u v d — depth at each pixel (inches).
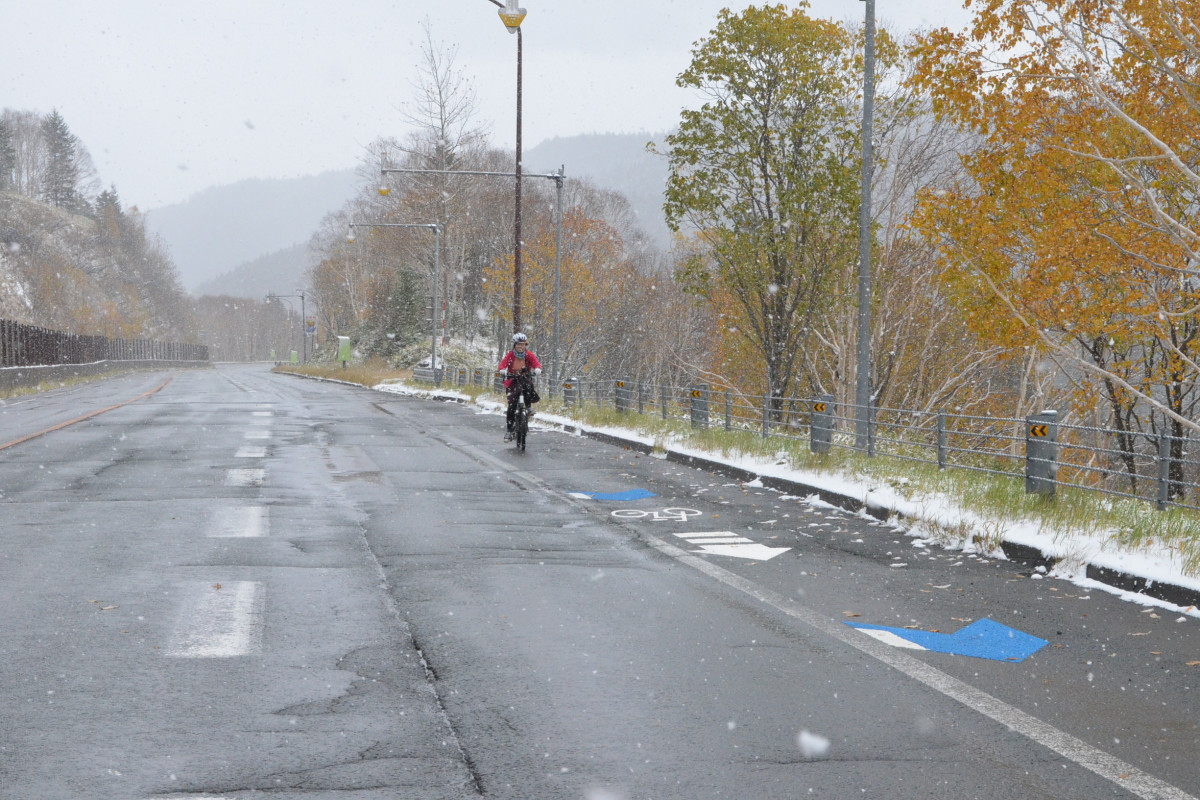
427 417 1235.2
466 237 3750.0
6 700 211.9
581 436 1008.2
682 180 1188.5
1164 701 220.1
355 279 4921.3
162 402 1485.0
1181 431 973.8
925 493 508.4
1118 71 730.2
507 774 176.2
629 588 328.8
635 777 175.5
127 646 253.0
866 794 169.5
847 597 319.6
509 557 378.9
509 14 1138.7
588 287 2819.9
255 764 179.3
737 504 534.9
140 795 166.1
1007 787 173.2
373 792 168.2
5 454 725.3
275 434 932.6
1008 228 855.1
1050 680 234.5
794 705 214.8
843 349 1360.7
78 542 394.3
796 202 1144.8
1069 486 479.8
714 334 2635.3
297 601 303.3
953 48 783.1
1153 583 319.0
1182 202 812.6
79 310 4867.1
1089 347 1021.8
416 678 230.7
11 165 6309.1
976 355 1469.0
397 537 417.7
